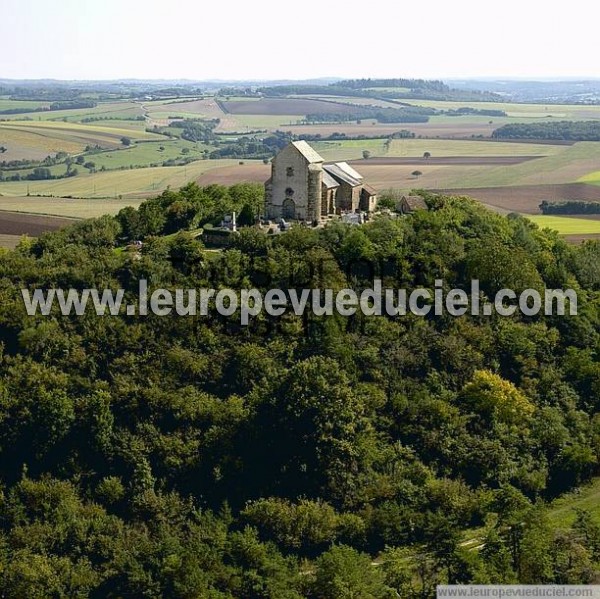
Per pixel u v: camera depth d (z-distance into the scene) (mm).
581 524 91875
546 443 106812
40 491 91812
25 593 82438
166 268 115500
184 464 95438
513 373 114875
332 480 95312
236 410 98500
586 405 115750
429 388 108750
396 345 110875
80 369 103188
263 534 90438
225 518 90438
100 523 89812
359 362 107562
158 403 99688
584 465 106688
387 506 93000
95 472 95062
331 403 97750
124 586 84188
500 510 93188
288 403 98188
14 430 96812
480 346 114688
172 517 91375
